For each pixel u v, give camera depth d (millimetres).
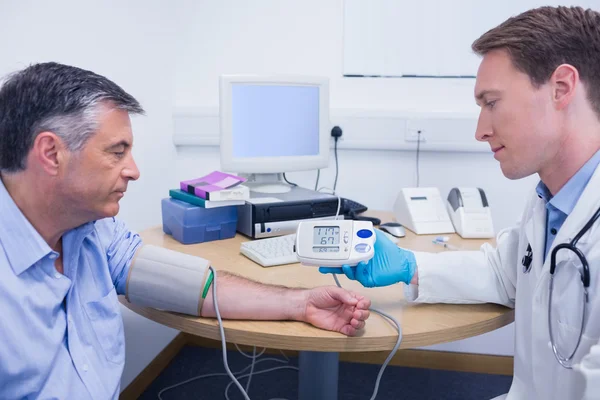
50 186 794
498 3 2039
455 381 2152
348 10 2141
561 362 818
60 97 761
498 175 2117
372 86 2180
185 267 1013
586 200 857
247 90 1669
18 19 1302
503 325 1042
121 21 1810
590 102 845
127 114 845
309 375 1339
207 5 2234
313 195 1634
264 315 978
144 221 2021
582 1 1958
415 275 1061
